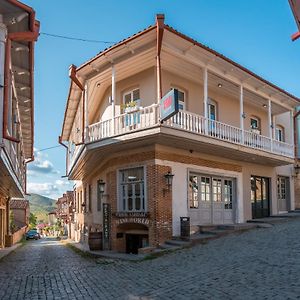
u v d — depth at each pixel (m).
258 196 22.47
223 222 19.27
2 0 10.62
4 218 29.81
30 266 14.56
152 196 15.91
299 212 24.28
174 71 17.72
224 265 10.38
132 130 15.48
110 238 17.73
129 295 8.17
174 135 15.15
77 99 20.72
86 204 27.22
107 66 16.86
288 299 6.71
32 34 11.66
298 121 26.69
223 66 17.50
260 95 21.03
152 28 14.34
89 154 18.33
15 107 16.09
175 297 7.67
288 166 25.77
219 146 17.27
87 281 10.23
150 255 14.07
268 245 12.63
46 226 92.25
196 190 17.89
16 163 17.34
